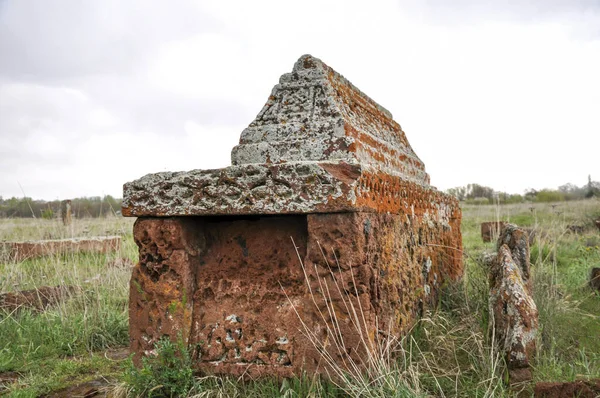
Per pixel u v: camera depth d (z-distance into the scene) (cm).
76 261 770
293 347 323
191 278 346
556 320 426
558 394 291
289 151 353
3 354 413
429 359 350
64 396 346
